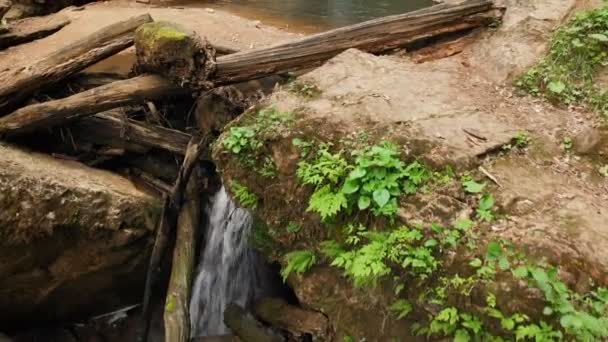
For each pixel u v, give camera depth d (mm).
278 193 4879
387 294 4133
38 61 6586
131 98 6223
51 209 5660
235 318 5719
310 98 5328
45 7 14102
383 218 4125
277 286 5961
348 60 6105
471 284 3506
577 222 3744
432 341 3861
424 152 4383
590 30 5879
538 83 5727
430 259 3736
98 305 6816
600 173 4477
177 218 6492
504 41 6535
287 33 10852
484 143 4520
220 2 14977
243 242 6113
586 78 5562
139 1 14680
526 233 3652
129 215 6035
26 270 5949
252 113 5324
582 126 4941
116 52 6789
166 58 5734
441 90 5578
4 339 6219
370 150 4410
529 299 3299
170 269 6656
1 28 9797
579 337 3127
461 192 4066
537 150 4598
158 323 6645
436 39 7117
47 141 6910
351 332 4520
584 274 3385
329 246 4457
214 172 6809
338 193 4301
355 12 13062
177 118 7285
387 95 5246
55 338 6727
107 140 6980
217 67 5965
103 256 6160
